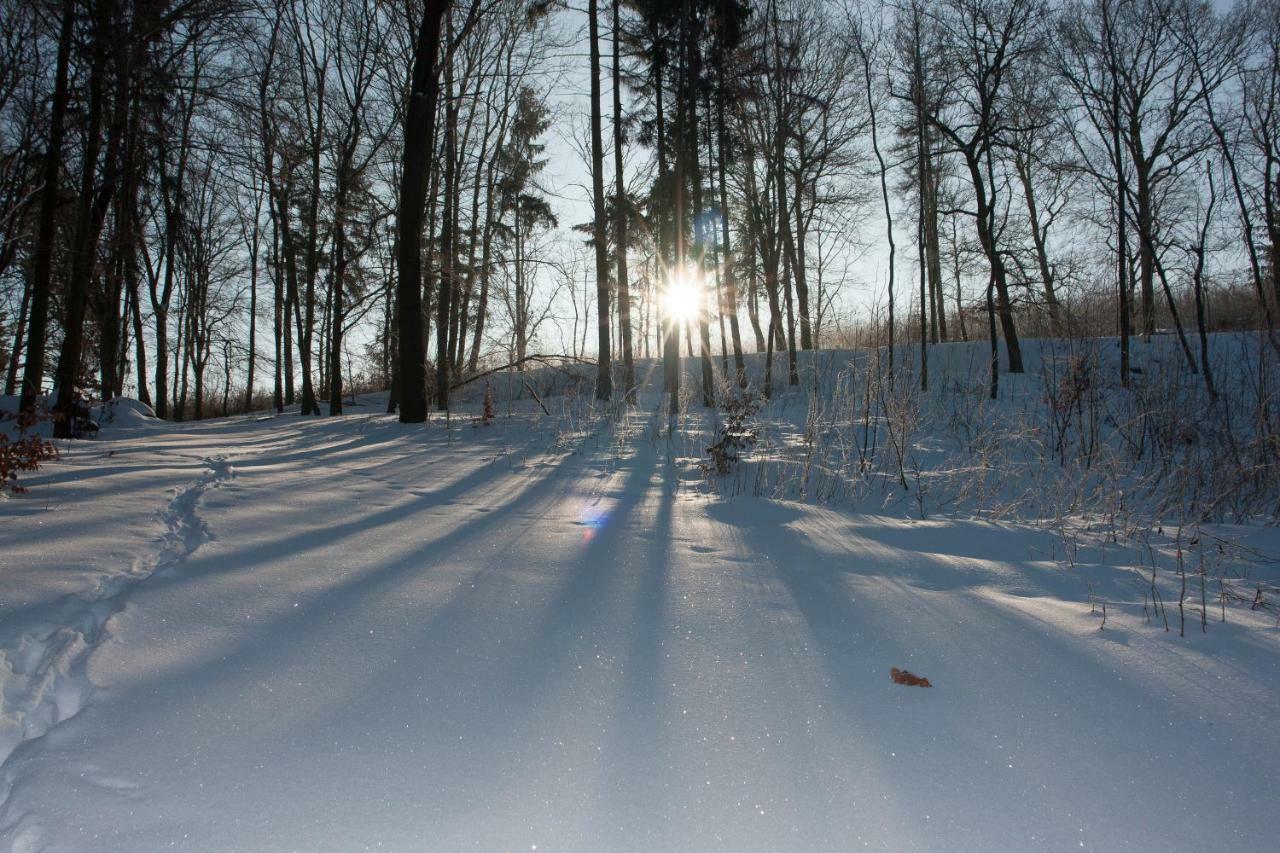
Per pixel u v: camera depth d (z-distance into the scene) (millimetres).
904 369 9625
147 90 12445
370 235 18719
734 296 20141
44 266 11805
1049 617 3619
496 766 2188
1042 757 2318
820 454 8812
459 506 6160
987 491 7691
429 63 12867
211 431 13844
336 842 1858
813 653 3070
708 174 19406
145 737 2281
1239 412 10766
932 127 19016
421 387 13250
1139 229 16000
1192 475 7527
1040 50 16406
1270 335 11281
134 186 15500
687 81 16047
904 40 16812
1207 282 18516
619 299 16734
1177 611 3758
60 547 4062
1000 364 19406
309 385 20672
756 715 2525
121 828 1884
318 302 24250
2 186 14320
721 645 3129
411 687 2658
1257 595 3930
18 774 2082
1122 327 15062
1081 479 7277
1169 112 18047
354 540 4719
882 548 5125
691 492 7328
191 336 28688
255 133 13031
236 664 2795
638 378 21688
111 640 2920
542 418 12984
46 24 11562
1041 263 19531
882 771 2213
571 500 6645
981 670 2939
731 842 1900
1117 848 1926
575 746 2307
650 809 2014
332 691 2613
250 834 1877
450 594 3660
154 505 5391
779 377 19547
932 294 27094
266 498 5996
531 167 22453
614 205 16500
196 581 3670
